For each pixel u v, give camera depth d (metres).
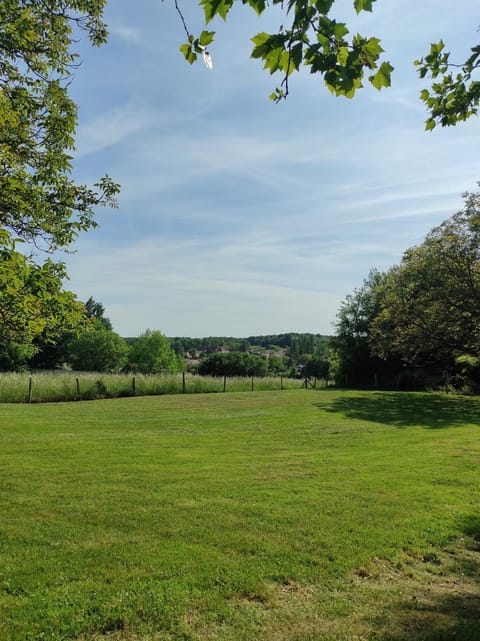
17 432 12.27
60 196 7.88
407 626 3.66
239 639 3.40
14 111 6.81
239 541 5.19
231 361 56.72
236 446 11.14
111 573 4.31
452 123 5.20
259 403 22.05
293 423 15.37
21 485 7.18
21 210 7.12
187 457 9.64
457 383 31.02
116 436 12.09
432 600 4.15
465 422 16.61
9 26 6.71
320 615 3.79
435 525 5.94
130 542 5.08
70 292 6.53
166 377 28.70
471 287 22.41
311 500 6.79
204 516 5.97
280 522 5.85
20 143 7.49
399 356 35.69
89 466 8.55
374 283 39.56
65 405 20.08
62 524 5.57
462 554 5.21
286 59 2.83
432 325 24.08
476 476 8.48
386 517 6.17
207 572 4.40
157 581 4.18
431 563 4.96
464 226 23.62
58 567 4.41
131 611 3.67
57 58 7.76
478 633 3.56
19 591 3.96
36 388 22.41
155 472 8.23
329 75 2.83
